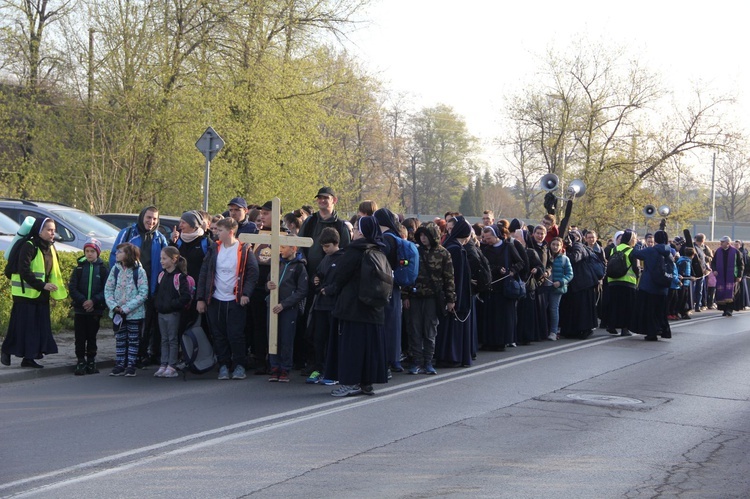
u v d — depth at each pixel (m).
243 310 11.55
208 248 11.87
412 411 9.59
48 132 28.84
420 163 71.81
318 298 11.32
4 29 29.77
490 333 14.81
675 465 7.50
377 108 48.69
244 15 27.53
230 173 27.45
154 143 27.70
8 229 18.02
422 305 12.19
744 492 6.73
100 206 27.84
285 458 7.42
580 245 17.22
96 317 11.69
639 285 17.19
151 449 7.67
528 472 7.13
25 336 11.27
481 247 14.95
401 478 6.86
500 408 9.86
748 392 11.30
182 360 12.09
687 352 15.38
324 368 11.23
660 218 37.81
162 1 27.27
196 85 27.45
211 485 6.57
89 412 9.25
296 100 28.91
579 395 10.80
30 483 6.57
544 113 39.75
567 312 17.20
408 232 13.68
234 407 9.65
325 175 31.34
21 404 9.62
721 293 24.55
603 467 7.36
